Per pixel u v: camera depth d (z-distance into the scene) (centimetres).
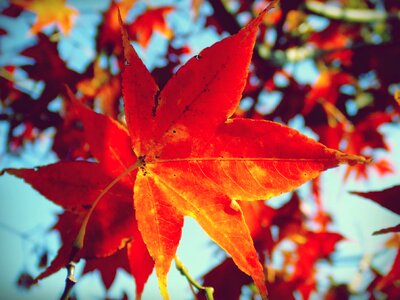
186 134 11
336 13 35
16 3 29
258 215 23
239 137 10
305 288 25
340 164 9
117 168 12
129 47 10
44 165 12
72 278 10
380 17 36
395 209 12
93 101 25
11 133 27
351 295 28
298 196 26
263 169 10
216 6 29
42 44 25
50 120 26
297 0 30
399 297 19
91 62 26
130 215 12
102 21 27
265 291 10
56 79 25
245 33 9
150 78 11
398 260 12
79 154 25
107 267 15
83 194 12
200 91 10
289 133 10
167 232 11
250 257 10
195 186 11
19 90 26
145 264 12
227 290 18
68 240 12
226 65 10
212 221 11
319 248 25
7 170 12
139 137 11
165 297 10
